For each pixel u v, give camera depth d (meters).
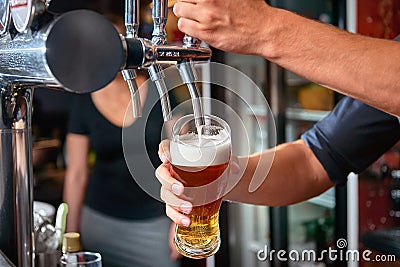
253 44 0.99
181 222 1.01
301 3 3.03
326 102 3.08
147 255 2.76
